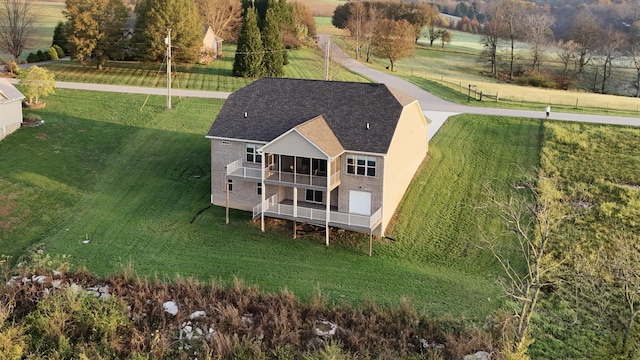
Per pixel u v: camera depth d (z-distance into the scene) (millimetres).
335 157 34000
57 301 27438
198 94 61281
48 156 45656
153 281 30516
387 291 30016
